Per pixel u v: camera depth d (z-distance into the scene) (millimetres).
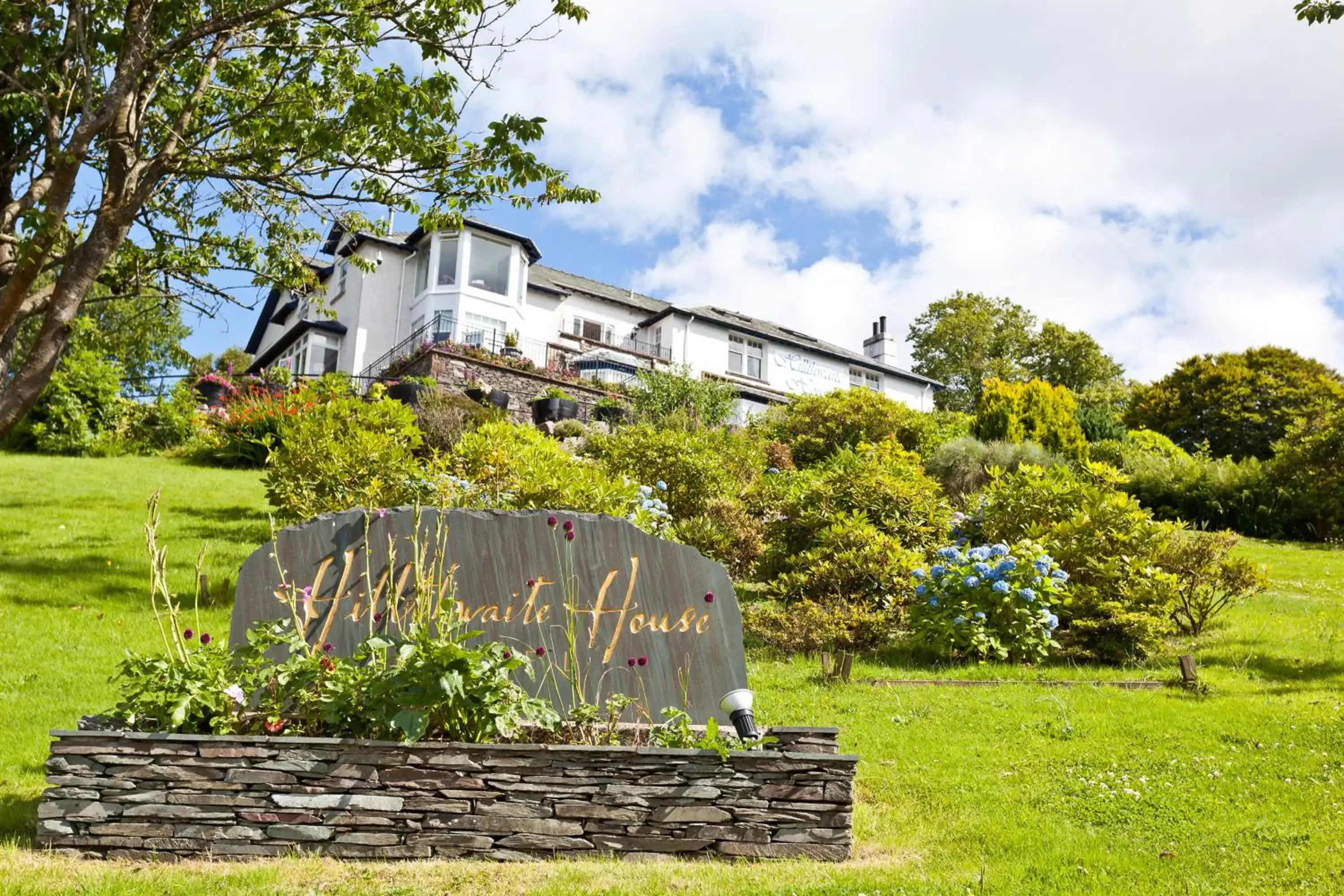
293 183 10945
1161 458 24438
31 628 8539
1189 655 9039
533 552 5676
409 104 10297
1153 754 6242
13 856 4199
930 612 9836
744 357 39750
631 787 4520
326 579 5512
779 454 22250
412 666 4656
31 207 9703
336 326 35000
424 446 19188
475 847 4418
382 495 11633
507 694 4836
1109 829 4926
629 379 32438
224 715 4691
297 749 4438
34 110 9977
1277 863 4398
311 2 10367
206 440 22594
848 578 10844
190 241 12594
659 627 5625
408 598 5535
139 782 4367
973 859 4504
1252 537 21344
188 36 9672
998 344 56938
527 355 33656
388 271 34969
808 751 5094
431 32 10406
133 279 12336
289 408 21250
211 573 10992
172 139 10203
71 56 10492
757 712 7340
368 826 4402
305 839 4383
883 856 4574
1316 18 9492
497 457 12805
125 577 10578
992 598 9586
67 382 22750
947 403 55500
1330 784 5566
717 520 13344
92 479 17859
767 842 4508
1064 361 55719
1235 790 5508
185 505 15734
